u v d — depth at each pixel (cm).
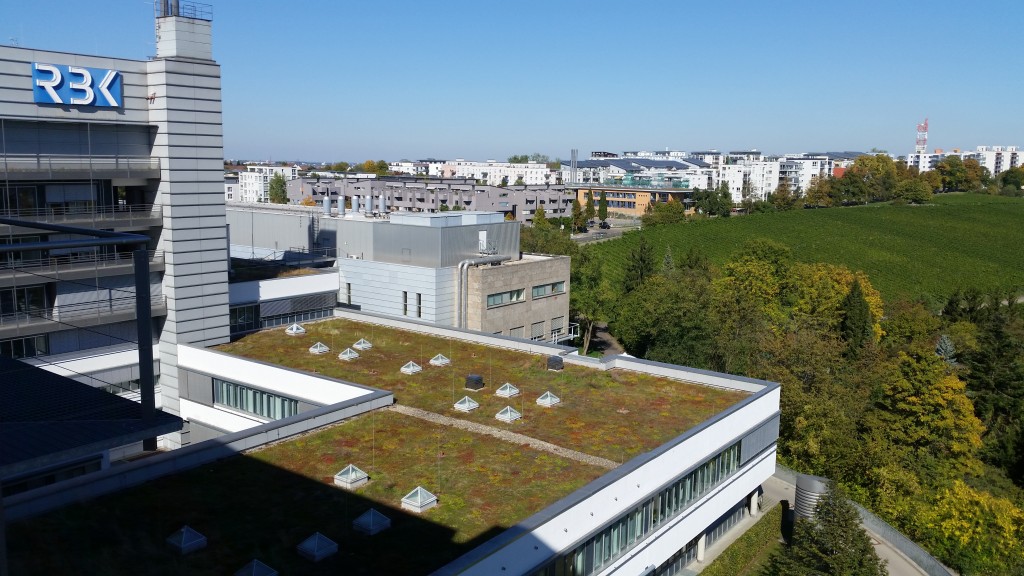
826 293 10450
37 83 4247
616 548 3123
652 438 3544
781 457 5525
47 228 2211
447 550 2498
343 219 6744
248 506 2736
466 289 6181
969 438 6022
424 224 6338
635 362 4559
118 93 4581
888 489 5106
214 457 3106
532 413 3822
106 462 4028
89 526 2517
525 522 2603
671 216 18512
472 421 3688
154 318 4988
